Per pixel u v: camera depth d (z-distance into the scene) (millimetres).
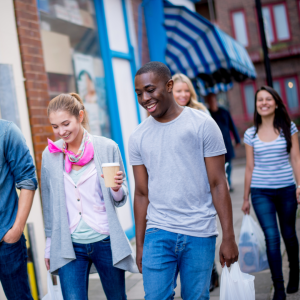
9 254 2320
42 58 4102
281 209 3270
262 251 3344
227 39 8203
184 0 8898
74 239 2383
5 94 3576
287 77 19938
